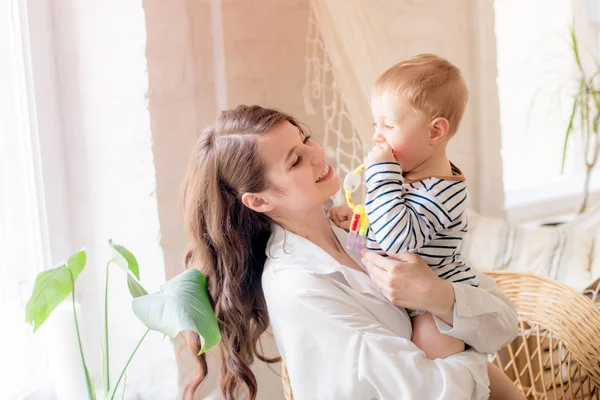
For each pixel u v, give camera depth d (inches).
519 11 116.5
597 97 109.6
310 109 80.7
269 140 54.1
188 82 77.8
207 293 54.1
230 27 83.7
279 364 90.6
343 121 92.1
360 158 92.0
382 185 50.0
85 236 75.5
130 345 76.0
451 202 50.7
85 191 74.6
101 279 75.8
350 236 56.5
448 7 101.2
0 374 66.7
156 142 72.1
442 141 51.6
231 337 57.4
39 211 71.1
